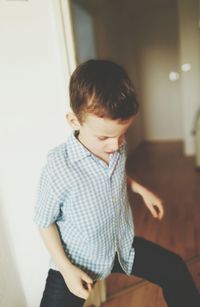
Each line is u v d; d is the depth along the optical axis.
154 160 4.32
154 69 5.28
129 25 5.04
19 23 1.02
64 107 1.09
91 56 3.78
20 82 1.07
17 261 1.24
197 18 3.82
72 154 0.80
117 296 1.60
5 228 1.18
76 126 0.79
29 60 1.05
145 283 1.68
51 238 0.84
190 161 4.08
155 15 5.00
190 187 3.12
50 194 0.79
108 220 0.86
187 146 4.35
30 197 1.18
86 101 0.70
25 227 1.21
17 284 1.25
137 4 4.72
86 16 3.70
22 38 1.03
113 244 0.91
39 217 0.82
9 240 1.20
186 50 3.97
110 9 4.19
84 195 0.80
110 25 4.17
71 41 1.06
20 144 1.12
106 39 4.00
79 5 3.42
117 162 0.85
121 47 4.62
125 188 0.94
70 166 0.79
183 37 3.94
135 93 0.74
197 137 3.54
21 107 1.09
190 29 3.89
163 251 1.02
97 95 0.69
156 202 1.08
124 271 1.00
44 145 1.13
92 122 0.72
